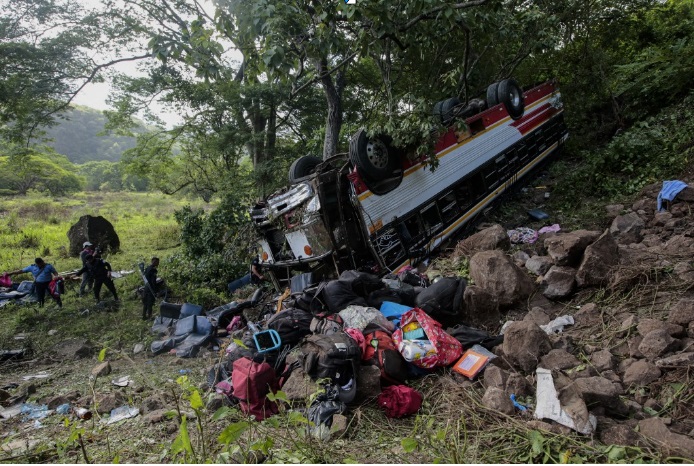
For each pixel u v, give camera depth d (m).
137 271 14.15
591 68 13.45
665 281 5.66
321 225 7.90
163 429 4.66
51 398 6.38
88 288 12.77
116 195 55.09
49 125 15.77
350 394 4.39
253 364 4.67
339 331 5.09
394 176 8.54
